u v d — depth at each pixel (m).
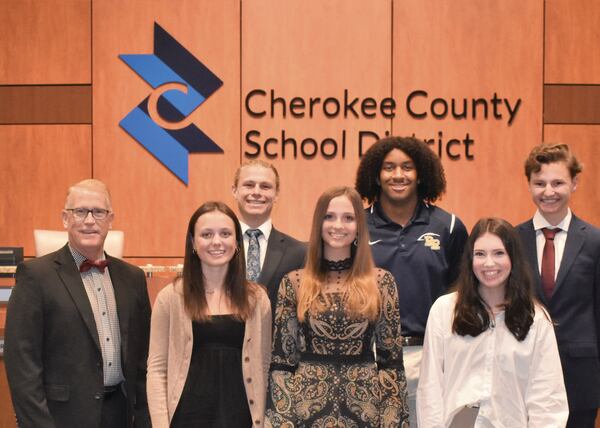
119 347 2.99
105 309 2.99
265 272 3.38
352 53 6.28
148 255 6.32
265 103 6.30
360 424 2.70
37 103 6.38
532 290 2.86
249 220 3.53
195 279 2.96
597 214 6.27
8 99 6.39
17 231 6.39
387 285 2.85
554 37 6.26
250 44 6.30
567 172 3.36
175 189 6.32
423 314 3.50
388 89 6.28
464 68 6.26
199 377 2.86
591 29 6.25
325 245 2.89
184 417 2.83
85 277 3.00
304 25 6.29
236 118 6.31
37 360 2.82
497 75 6.26
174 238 6.32
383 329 2.80
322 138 6.29
